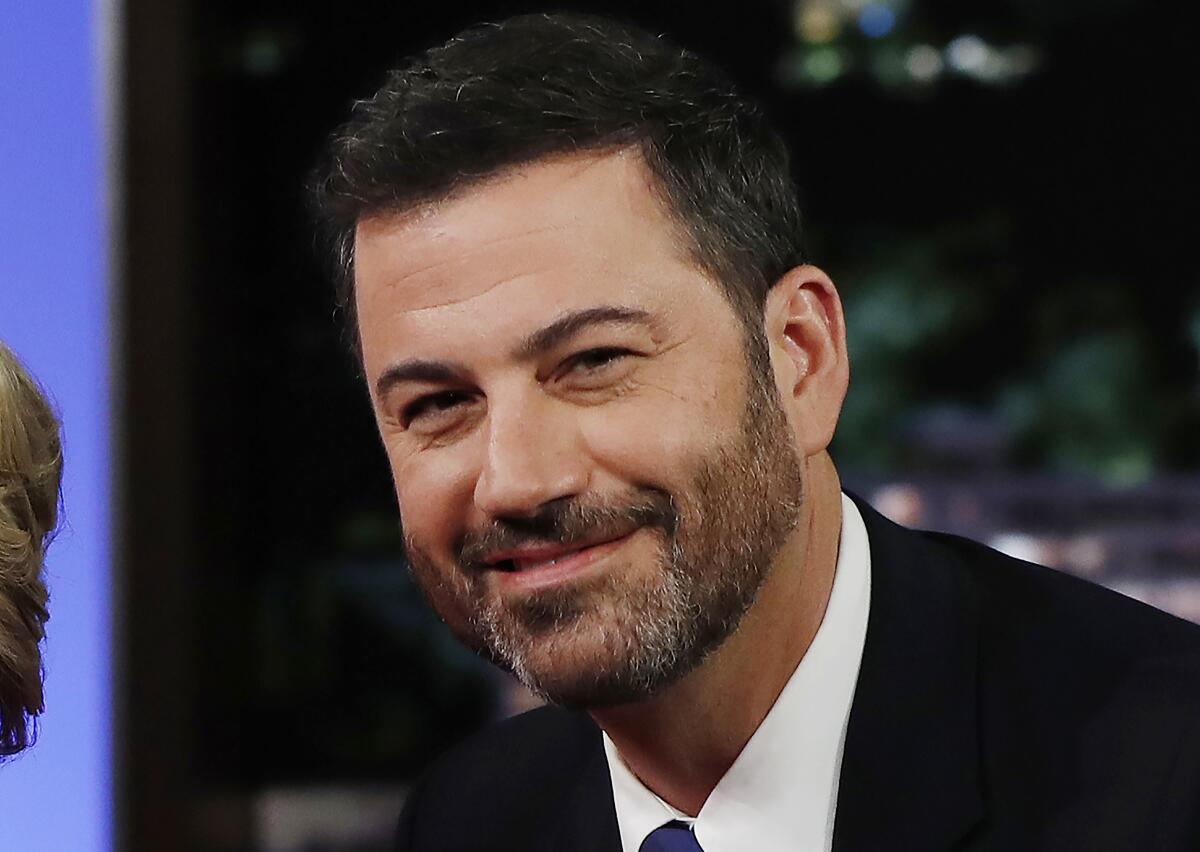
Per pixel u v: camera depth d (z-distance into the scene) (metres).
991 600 3.62
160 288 5.67
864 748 3.39
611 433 3.04
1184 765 3.14
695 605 3.11
